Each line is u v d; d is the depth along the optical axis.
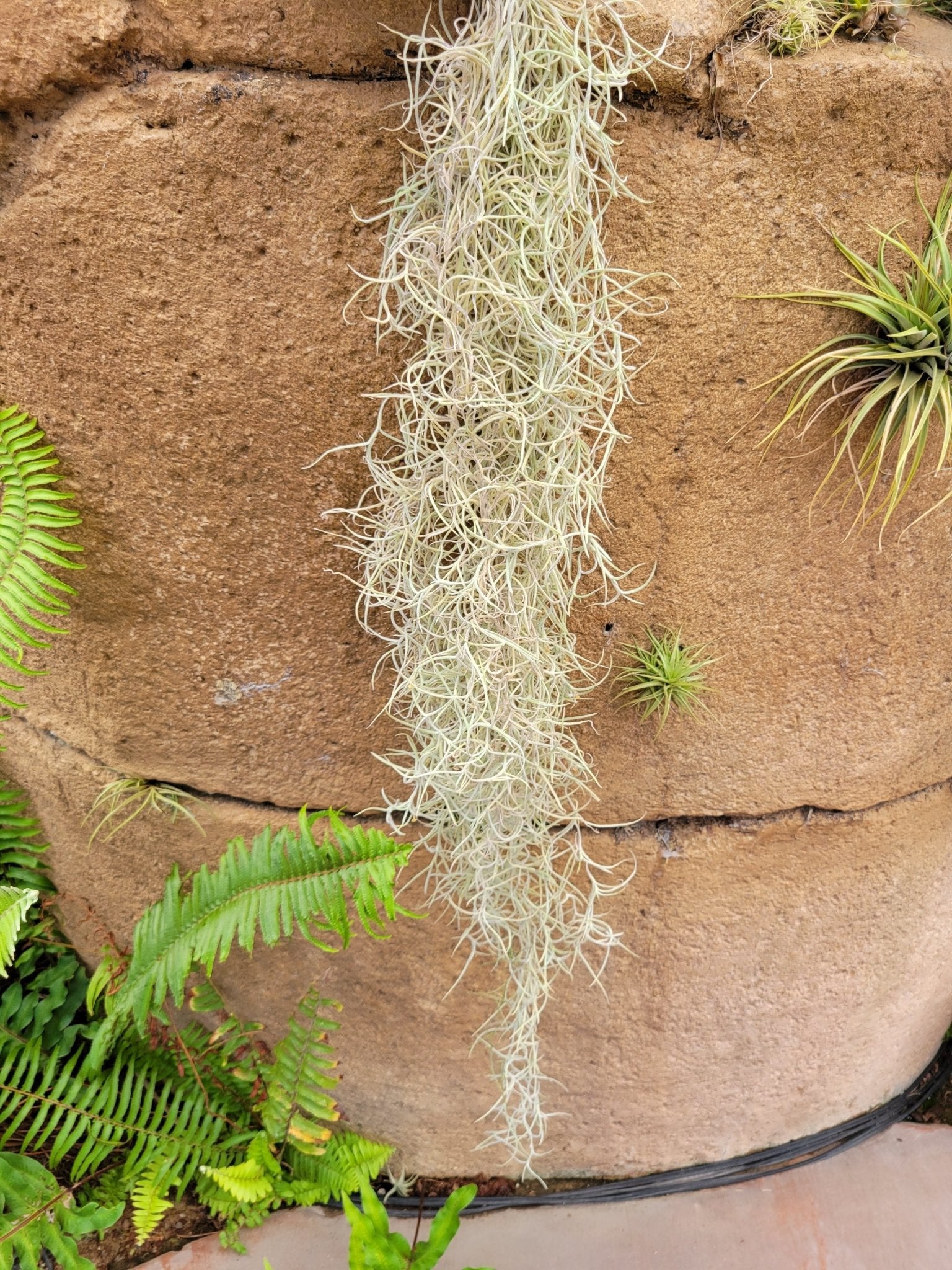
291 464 0.65
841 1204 0.98
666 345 0.62
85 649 0.75
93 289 0.60
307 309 0.60
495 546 0.58
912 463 0.67
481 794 0.68
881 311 0.59
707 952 0.88
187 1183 0.90
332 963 0.88
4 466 0.64
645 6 0.54
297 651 0.73
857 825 0.84
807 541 0.69
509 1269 0.93
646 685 0.71
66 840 0.88
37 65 0.54
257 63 0.54
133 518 0.68
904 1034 1.01
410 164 0.56
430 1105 0.96
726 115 0.56
